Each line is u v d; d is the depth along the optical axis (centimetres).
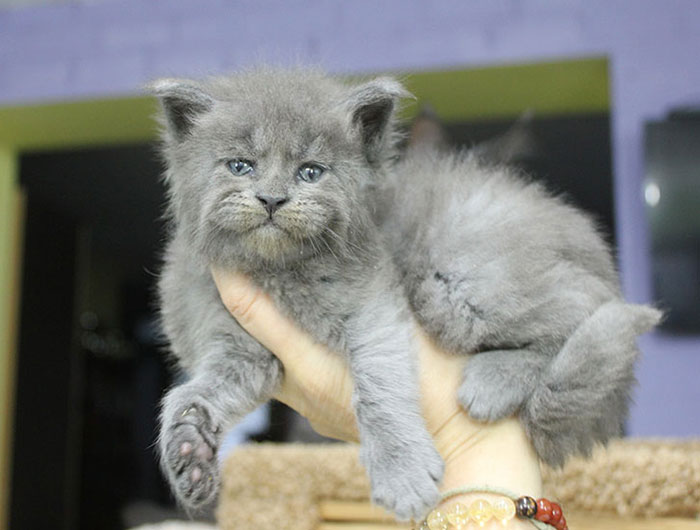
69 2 98
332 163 39
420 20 89
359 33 90
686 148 76
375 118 40
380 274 39
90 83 96
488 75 90
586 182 122
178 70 94
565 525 36
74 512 137
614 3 85
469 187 43
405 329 38
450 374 39
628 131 82
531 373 38
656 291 75
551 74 90
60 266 137
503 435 38
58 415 133
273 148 38
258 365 39
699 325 74
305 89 41
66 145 115
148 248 168
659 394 76
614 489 48
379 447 36
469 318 39
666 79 82
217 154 38
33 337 124
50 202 139
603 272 42
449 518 35
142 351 167
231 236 38
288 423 63
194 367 39
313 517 52
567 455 39
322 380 38
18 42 99
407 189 43
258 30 93
